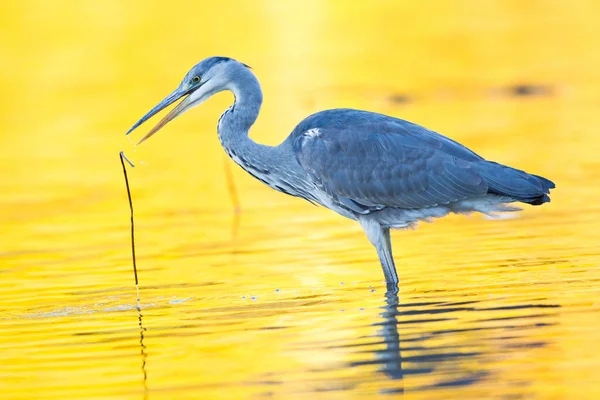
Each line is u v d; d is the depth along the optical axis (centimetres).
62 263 1434
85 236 1622
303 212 1733
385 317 1048
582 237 1373
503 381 841
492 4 4928
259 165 1299
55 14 4697
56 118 2869
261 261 1373
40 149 2481
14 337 1060
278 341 990
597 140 2150
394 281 1199
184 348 988
